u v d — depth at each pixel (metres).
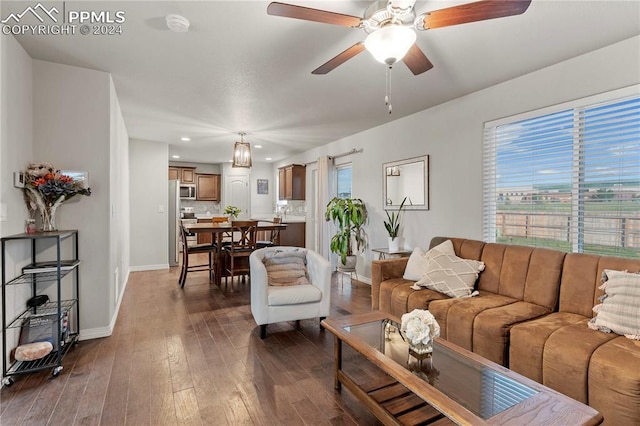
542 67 2.78
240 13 1.98
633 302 1.89
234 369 2.38
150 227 5.92
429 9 1.96
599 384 1.64
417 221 4.11
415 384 1.47
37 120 2.63
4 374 2.11
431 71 2.84
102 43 2.37
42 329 2.44
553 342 1.90
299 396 2.05
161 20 2.07
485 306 2.49
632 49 2.29
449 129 3.66
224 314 3.58
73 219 2.80
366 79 3.02
